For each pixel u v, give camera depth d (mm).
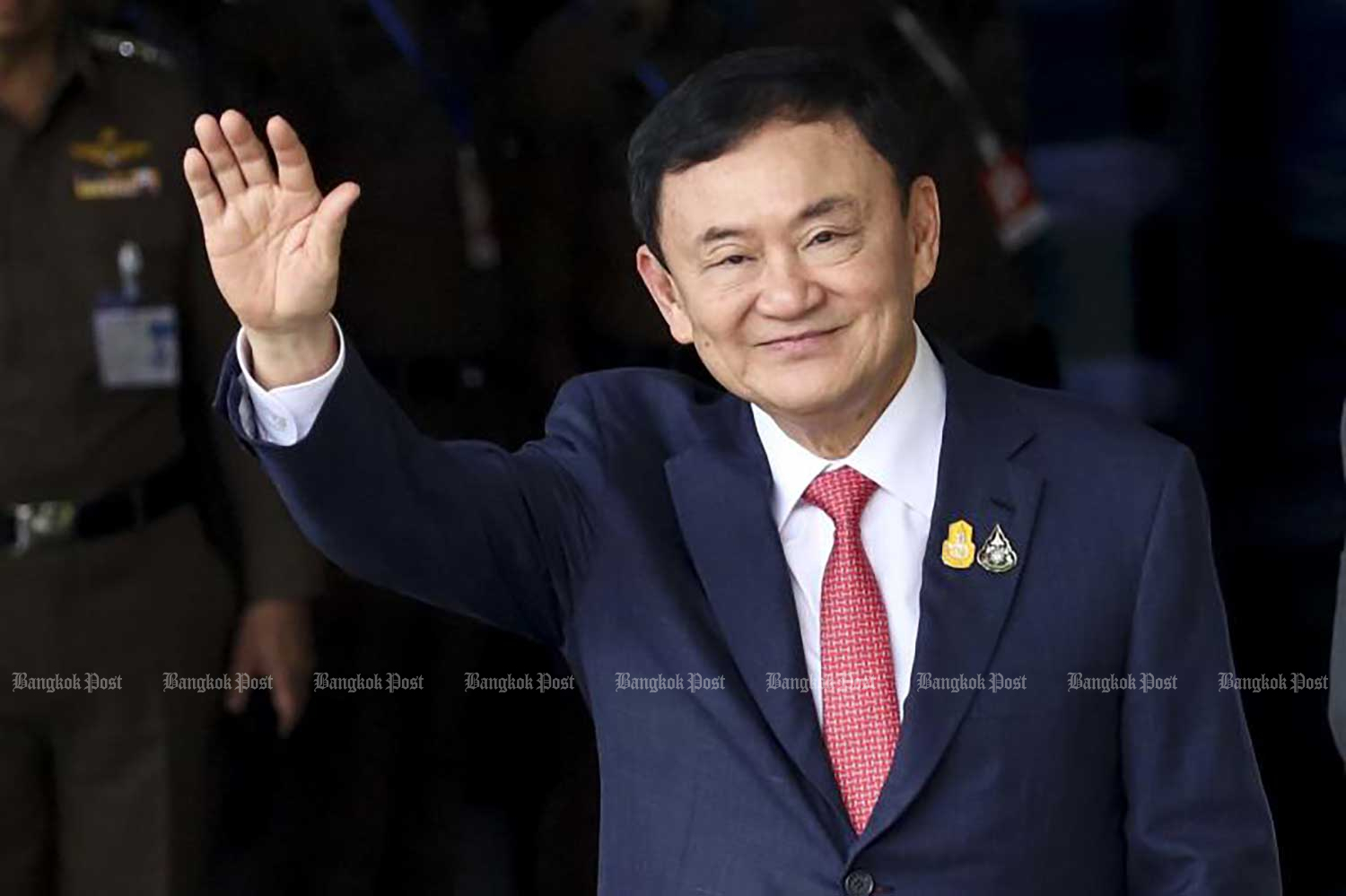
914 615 8492
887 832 8203
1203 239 25156
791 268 8000
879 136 8102
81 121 13367
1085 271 25172
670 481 8789
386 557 8305
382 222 15664
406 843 16828
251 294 7891
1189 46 25406
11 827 13406
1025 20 25969
